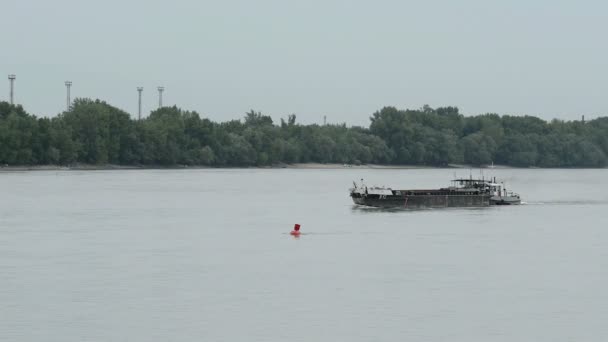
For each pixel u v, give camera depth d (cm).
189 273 18000
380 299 15612
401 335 13412
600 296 16000
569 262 19688
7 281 17025
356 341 13100
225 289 16362
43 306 14950
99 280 17162
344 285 16812
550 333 13588
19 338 13125
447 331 13650
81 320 14088
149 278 17412
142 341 13025
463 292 16262
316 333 13462
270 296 15812
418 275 17925
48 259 19712
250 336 13288
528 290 16488
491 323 14100
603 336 13438
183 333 13425
